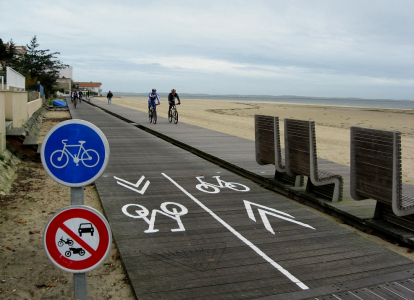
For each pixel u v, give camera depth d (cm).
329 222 540
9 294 352
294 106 6669
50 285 370
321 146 1450
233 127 2136
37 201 631
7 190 677
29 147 958
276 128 704
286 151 688
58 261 267
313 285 363
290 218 554
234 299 336
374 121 3222
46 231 264
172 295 340
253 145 1188
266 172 802
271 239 474
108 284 374
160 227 505
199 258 415
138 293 341
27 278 383
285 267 399
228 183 747
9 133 937
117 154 1027
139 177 772
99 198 640
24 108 1535
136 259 409
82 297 276
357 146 531
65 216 265
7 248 448
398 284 370
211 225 517
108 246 268
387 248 455
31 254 437
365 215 545
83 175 272
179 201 621
